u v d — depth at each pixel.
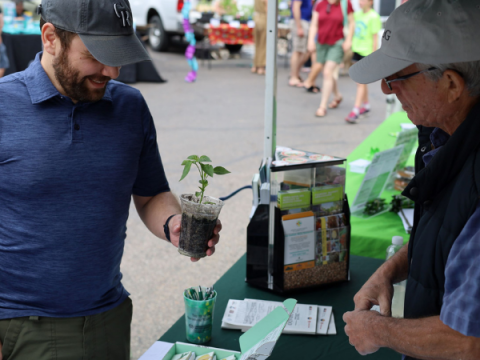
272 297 2.03
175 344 1.64
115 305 1.70
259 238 2.05
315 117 7.77
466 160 1.17
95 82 1.45
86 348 1.63
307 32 9.61
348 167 3.59
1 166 1.48
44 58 1.50
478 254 1.06
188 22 10.02
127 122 1.62
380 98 9.20
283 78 10.88
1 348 1.58
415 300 1.28
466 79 1.15
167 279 3.61
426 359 1.17
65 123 1.51
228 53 13.44
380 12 10.72
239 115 7.80
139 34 13.26
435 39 1.15
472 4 1.15
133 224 4.43
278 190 2.01
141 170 1.77
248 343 1.44
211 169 1.43
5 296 1.57
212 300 1.71
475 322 1.05
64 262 1.55
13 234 1.52
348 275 2.14
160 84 9.92
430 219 1.25
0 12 6.47
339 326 1.83
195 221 1.48
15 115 1.47
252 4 12.70
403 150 3.16
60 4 1.37
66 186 1.52
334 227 2.07
